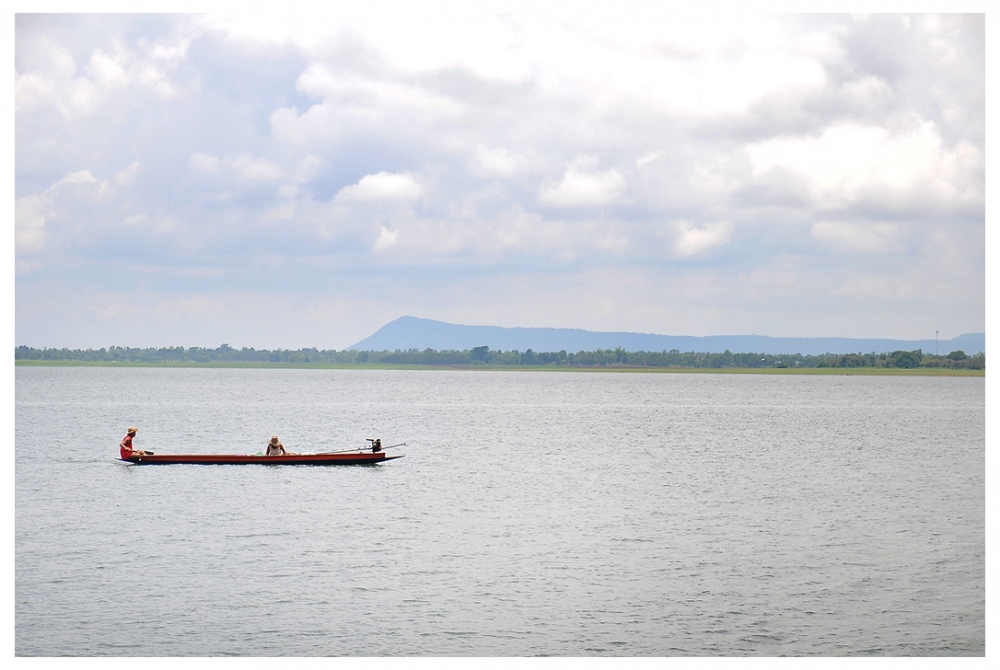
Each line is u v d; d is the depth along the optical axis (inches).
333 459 2640.3
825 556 1553.9
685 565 1487.5
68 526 1748.3
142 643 1128.8
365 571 1433.3
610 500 2103.8
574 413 5639.8
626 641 1151.6
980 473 2677.2
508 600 1296.8
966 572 1457.9
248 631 1168.8
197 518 1829.5
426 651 1112.2
